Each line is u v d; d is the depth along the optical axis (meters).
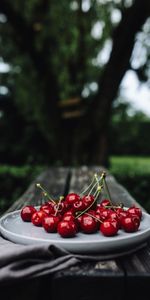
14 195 6.07
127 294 1.10
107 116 6.39
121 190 2.69
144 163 13.53
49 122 6.76
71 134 6.57
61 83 7.78
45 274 1.11
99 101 6.30
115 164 11.90
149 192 5.86
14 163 11.88
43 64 6.43
